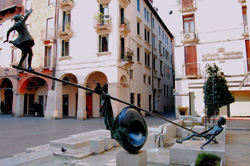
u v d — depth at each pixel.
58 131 12.54
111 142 7.46
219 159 4.21
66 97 26.09
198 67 19.45
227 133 11.41
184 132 8.80
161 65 35.16
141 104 25.42
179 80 20.11
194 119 13.91
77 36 22.55
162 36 36.69
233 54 18.41
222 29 19.05
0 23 28.97
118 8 21.09
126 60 20.31
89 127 14.49
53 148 7.16
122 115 4.13
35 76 24.20
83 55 21.95
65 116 25.08
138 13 26.02
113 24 20.81
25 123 17.39
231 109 18.69
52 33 23.84
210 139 5.68
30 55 2.94
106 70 20.67
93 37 21.70
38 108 25.59
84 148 7.18
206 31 19.58
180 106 19.58
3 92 30.89
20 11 27.17
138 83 25.02
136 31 25.05
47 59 24.00
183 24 20.84
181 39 20.28
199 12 20.00
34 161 5.78
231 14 18.91
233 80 18.08
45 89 27.25
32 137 10.44
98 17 21.02
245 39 18.23
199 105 19.53
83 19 22.48
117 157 4.25
